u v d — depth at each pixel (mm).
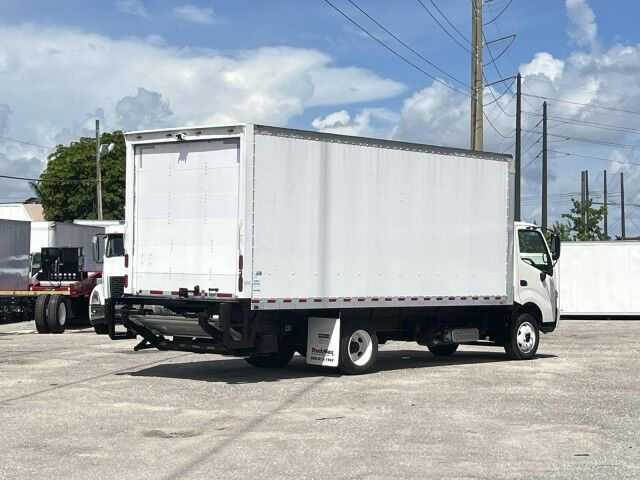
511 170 18688
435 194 17312
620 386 14656
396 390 14094
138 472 8562
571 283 39844
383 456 9273
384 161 16547
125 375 16062
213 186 15398
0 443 9945
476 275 18016
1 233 31078
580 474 8523
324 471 8609
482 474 8500
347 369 16016
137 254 16250
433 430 10703
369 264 16297
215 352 15680
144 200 16188
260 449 9609
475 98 29875
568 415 11781
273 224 15102
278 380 15367
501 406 12492
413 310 17328
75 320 29562
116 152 76375
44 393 13734
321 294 15641
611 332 29359
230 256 15141
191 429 10758
